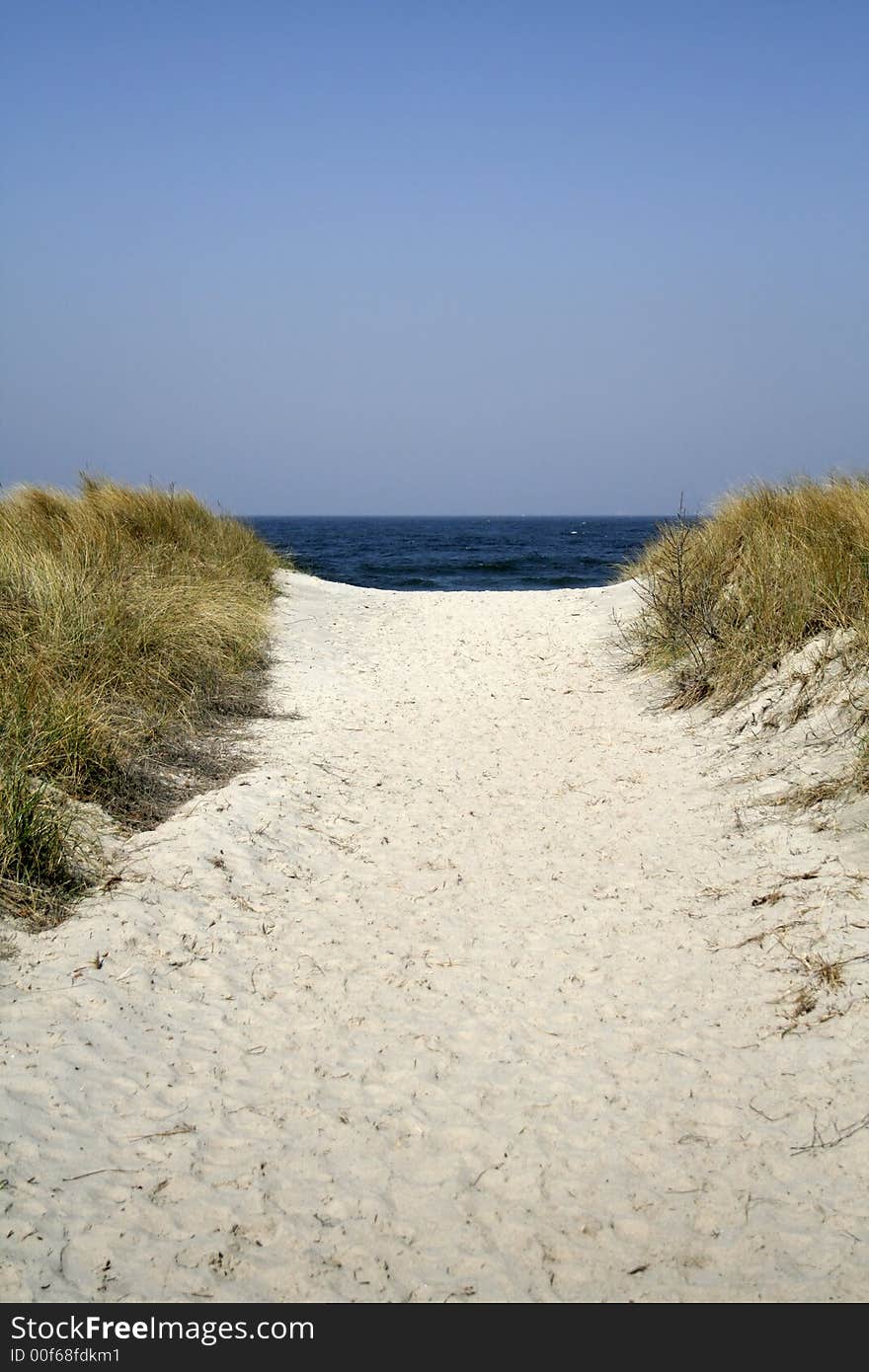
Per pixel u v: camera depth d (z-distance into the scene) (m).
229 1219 3.09
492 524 166.75
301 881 5.38
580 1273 2.89
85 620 7.84
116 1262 2.91
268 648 10.91
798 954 4.30
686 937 4.63
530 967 4.48
